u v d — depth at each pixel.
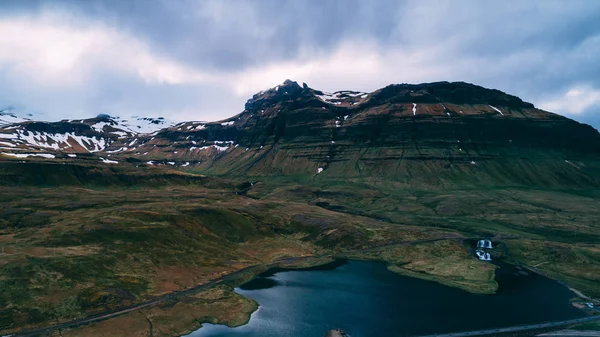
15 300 114.19
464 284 153.50
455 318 121.06
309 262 185.25
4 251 145.50
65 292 122.88
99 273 138.75
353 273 169.62
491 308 129.00
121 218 196.25
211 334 110.75
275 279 161.00
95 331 106.88
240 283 154.75
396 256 193.12
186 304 127.94
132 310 121.25
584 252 185.88
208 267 167.50
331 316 122.94
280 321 119.25
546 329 112.44
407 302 135.12
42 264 133.88
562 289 147.75
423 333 110.81
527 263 182.38
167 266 159.88
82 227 179.00
